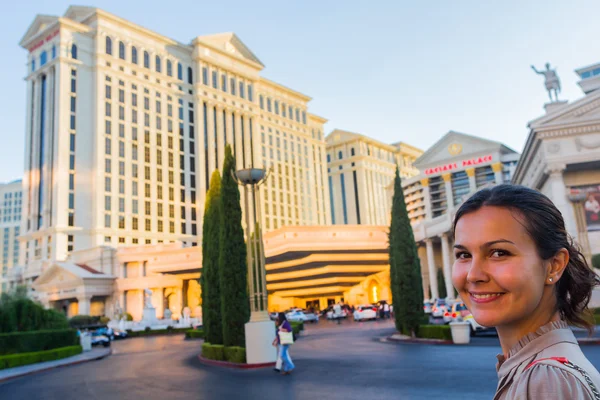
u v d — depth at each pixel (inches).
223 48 4621.1
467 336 745.6
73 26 3570.4
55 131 3395.7
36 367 841.5
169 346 1270.9
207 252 867.4
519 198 53.9
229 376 562.3
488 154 3533.5
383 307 1814.7
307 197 5236.2
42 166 3531.0
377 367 540.4
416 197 4372.5
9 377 724.0
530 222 51.8
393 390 395.9
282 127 5132.9
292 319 1878.7
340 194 6072.8
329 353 735.7
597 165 1285.7
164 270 2445.9
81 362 946.7
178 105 4183.1
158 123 3991.1
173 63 4215.1
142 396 466.9
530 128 1326.3
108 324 2361.0
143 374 659.4
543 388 43.8
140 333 2031.3
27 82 3742.6
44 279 2982.3
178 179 4035.4
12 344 924.0
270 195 4761.3
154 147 3905.0
